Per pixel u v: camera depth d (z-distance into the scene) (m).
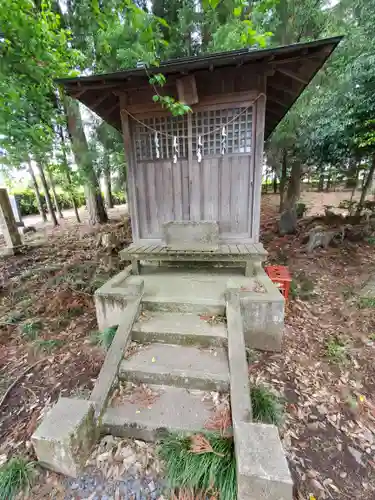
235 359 2.22
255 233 3.55
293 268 5.45
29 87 3.14
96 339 3.13
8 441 1.94
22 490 1.57
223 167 3.43
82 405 1.82
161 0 5.14
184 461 1.65
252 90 3.09
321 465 1.72
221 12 4.77
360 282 4.64
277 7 4.82
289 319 3.63
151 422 1.90
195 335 2.51
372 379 2.49
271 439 1.53
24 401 2.34
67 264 5.50
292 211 7.57
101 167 6.73
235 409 1.86
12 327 3.50
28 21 2.35
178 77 2.88
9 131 3.05
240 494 1.38
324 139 6.39
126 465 1.71
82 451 1.68
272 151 7.00
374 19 4.59
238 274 3.57
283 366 2.68
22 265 5.92
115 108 3.80
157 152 3.55
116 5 2.23
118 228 8.39
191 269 3.82
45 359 2.88
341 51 5.09
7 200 6.54
